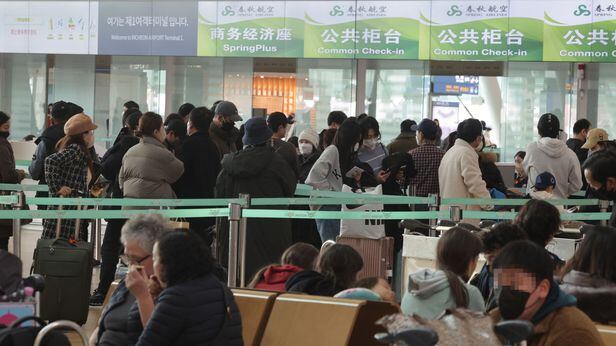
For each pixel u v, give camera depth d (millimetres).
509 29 22328
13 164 14312
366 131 13672
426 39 22641
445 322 5133
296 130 23906
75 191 12438
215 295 6445
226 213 11203
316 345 6859
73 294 10750
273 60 24062
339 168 12992
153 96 24828
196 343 6324
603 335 6129
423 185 13719
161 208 11750
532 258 5445
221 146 14219
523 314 5484
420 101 23281
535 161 13875
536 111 22859
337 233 12984
